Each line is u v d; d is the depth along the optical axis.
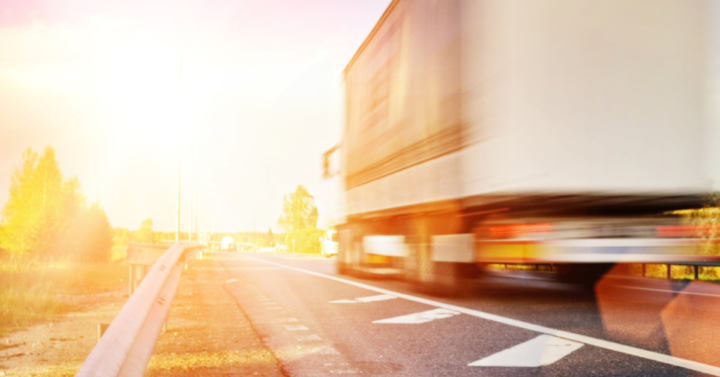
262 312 8.59
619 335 5.82
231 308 9.20
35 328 7.45
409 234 10.95
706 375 4.18
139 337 3.59
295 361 5.11
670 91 7.16
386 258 12.51
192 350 5.65
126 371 2.87
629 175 7.14
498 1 7.42
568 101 7.15
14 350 5.91
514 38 7.21
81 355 5.65
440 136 8.82
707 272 11.66
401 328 6.78
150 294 4.45
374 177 12.65
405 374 4.58
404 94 10.48
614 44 7.15
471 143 7.88
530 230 8.02
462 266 9.38
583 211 7.96
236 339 6.26
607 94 7.14
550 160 7.13
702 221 7.93
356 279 14.93
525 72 7.17
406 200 10.39
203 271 21.05
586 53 7.16
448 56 8.54
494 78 7.43
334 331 6.70
